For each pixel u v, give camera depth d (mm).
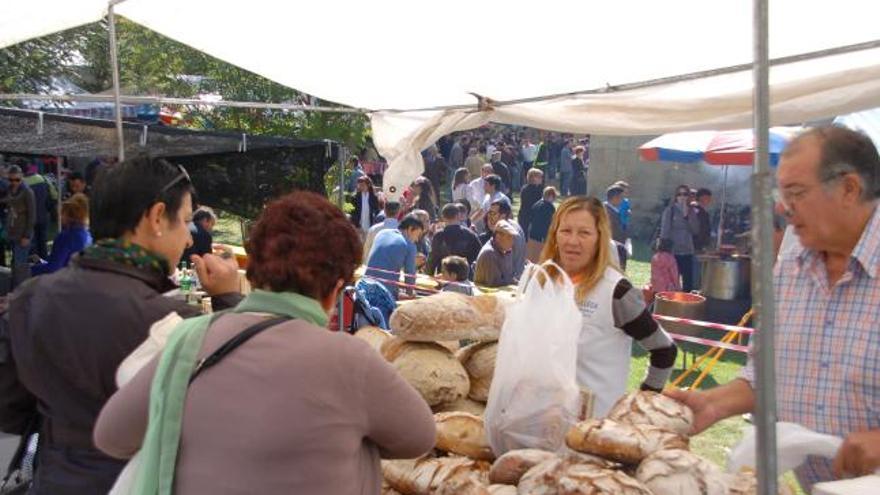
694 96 4090
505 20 3762
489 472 2211
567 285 2518
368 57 4691
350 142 12852
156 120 13117
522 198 13484
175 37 4812
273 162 7355
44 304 2104
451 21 3930
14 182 11492
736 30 3510
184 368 1612
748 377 2273
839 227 2055
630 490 1820
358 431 1607
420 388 2537
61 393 2115
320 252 1700
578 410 2443
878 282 2074
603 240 3211
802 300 2215
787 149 2092
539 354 2404
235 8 4199
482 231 13156
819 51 3275
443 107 5531
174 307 2139
